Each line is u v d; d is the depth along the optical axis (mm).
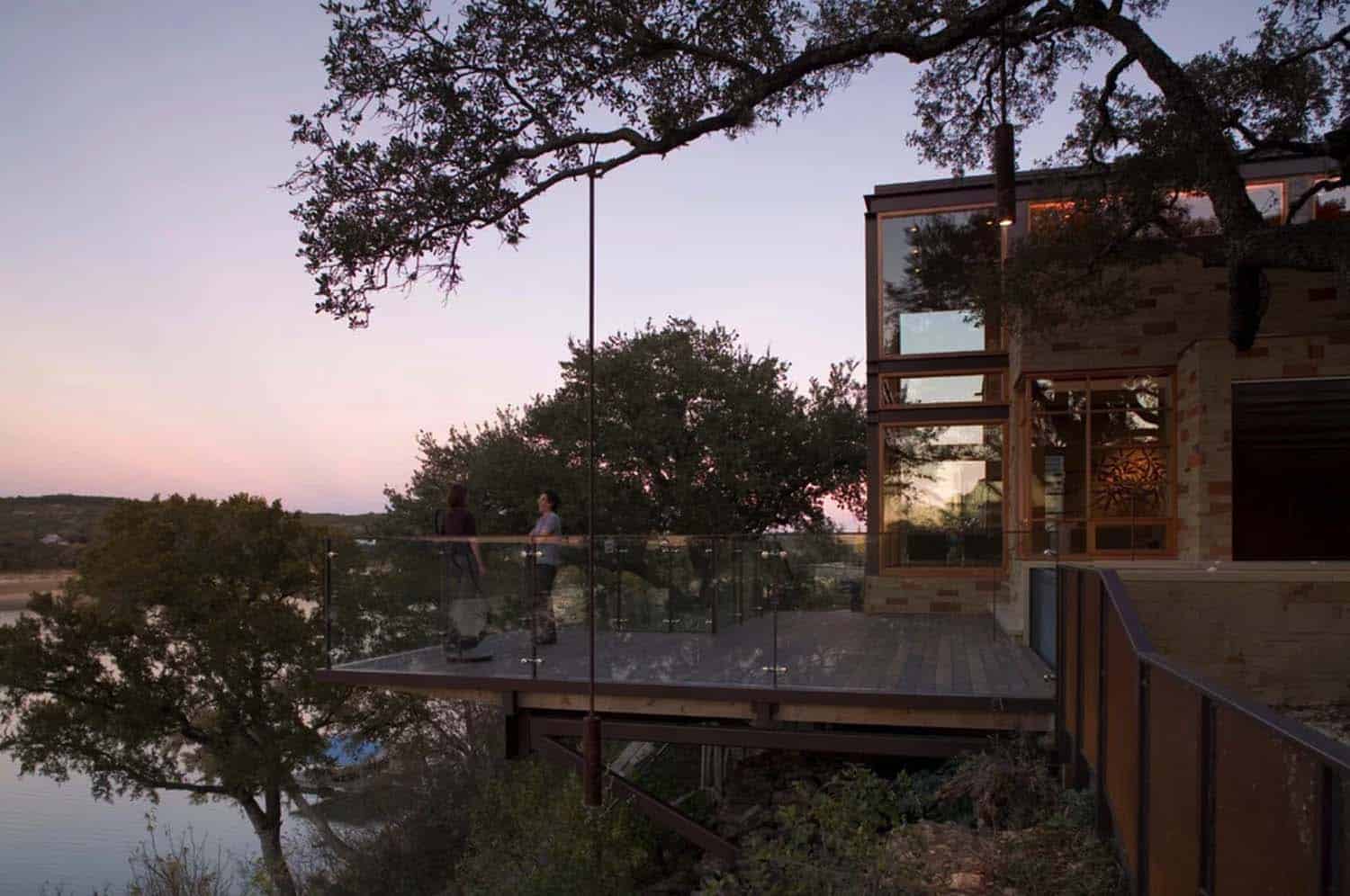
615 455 23125
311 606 26641
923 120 12211
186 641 25328
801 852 5711
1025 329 11938
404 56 8930
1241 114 10656
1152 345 12133
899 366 15695
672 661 8875
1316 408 10250
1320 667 6578
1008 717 7402
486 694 8828
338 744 25953
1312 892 1979
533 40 8914
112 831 27484
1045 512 12664
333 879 19000
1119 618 4586
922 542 11539
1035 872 4852
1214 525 10484
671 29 9492
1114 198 10938
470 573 9273
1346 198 13320
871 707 7691
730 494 23750
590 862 10586
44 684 24703
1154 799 3668
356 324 9180
